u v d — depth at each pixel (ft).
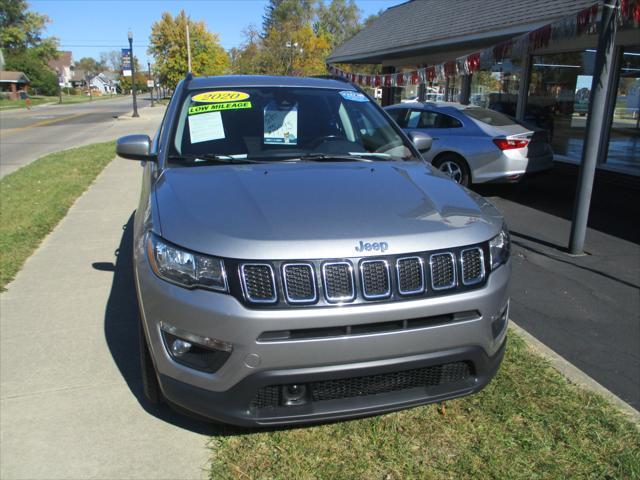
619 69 34.22
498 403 9.72
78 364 11.23
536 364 10.99
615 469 8.18
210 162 10.84
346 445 8.67
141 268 8.21
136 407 9.78
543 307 14.34
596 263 17.74
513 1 40.60
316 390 7.75
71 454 8.55
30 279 15.93
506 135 26.53
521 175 26.91
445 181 10.28
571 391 10.09
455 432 9.00
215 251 7.43
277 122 12.07
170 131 11.58
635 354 11.94
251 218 7.98
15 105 178.70
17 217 22.70
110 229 21.40
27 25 273.95
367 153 11.77
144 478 8.05
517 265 17.54
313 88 13.30
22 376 10.75
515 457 8.41
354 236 7.63
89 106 172.24
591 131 17.44
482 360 8.36
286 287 7.30
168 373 7.85
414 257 7.72
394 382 8.07
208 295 7.38
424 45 46.85
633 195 28.04
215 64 148.36
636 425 9.18
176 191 9.11
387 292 7.55
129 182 32.01
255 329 7.20
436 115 29.40
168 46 146.61
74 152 46.03
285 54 125.49
